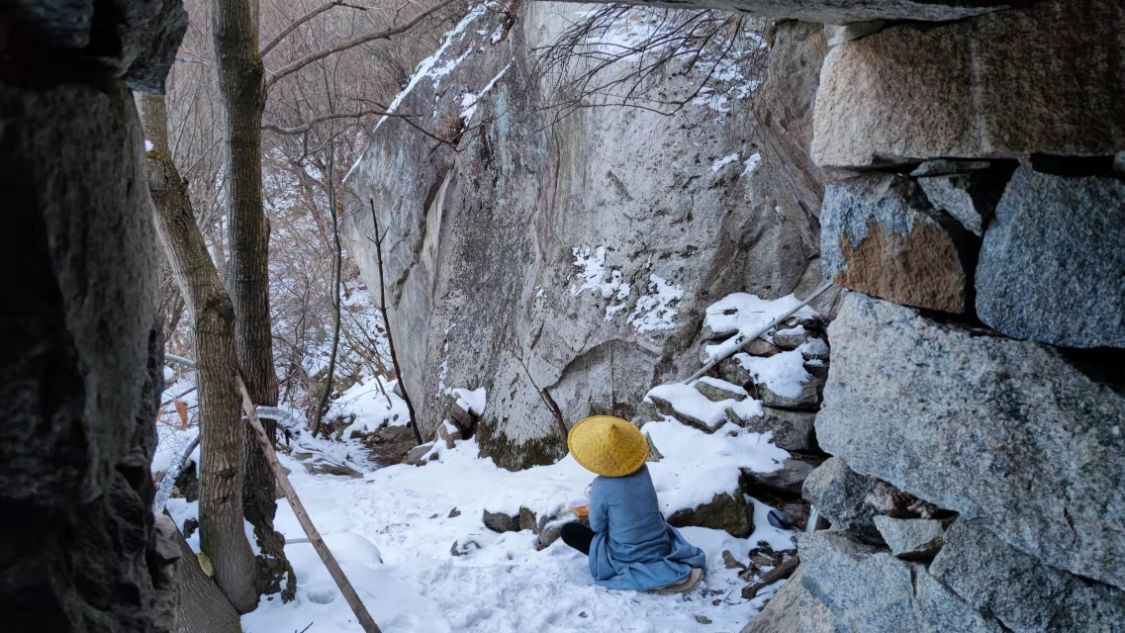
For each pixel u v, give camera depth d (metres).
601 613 4.39
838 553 2.43
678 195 7.33
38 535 0.83
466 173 10.03
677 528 5.12
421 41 13.88
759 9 2.05
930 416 2.11
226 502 3.70
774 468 5.50
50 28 0.79
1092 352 1.83
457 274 10.05
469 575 4.70
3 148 0.71
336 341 11.34
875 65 2.16
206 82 10.39
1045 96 1.80
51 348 0.76
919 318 2.13
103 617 0.94
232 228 4.58
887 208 2.19
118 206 0.91
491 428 8.55
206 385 3.65
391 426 11.61
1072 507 1.80
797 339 6.35
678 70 7.29
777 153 6.29
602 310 7.64
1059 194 1.83
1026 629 1.91
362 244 12.81
